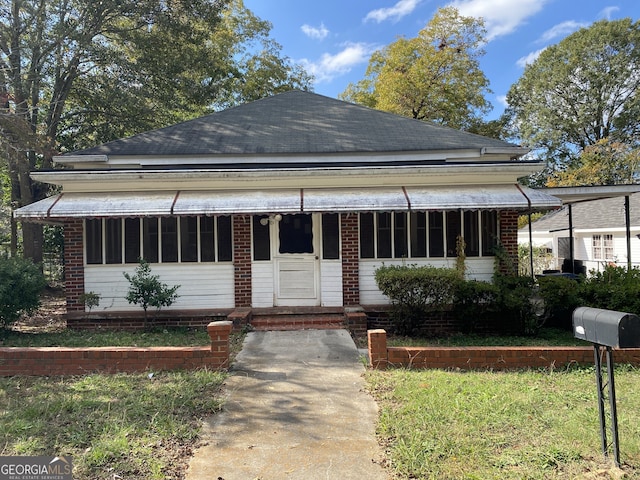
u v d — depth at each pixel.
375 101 41.84
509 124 55.84
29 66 22.08
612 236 27.66
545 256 29.59
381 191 11.73
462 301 11.15
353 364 8.25
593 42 48.00
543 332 11.51
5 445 5.00
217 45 37.09
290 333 10.84
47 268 25.86
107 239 12.15
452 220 12.41
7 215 22.50
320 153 13.27
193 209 10.98
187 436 5.28
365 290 12.43
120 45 24.12
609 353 4.66
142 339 10.57
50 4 21.03
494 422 5.56
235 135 14.55
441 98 37.72
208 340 10.46
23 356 7.64
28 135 16.59
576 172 40.19
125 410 5.95
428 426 5.46
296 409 6.14
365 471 4.56
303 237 12.51
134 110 22.94
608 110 48.81
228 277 12.38
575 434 5.20
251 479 4.42
